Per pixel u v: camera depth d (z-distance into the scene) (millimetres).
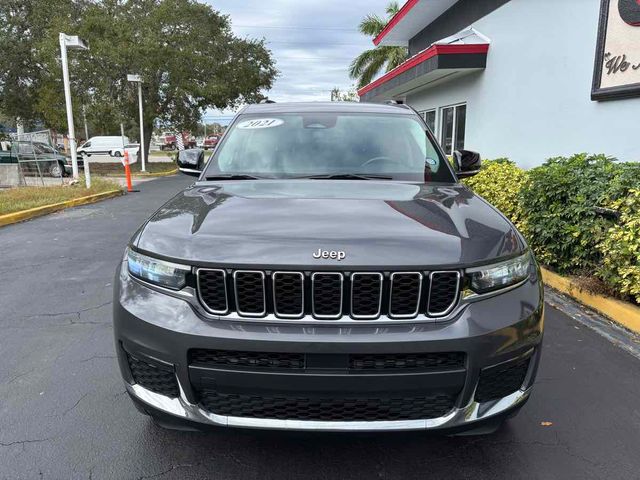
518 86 9227
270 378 2125
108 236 8562
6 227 9469
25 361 3789
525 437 2859
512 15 9414
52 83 25203
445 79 12461
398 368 2143
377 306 2170
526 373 2408
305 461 2654
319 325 2150
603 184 5098
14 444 2785
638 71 6078
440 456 2695
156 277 2338
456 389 2193
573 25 7461
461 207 2768
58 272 6266
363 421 2193
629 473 2561
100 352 3943
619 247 4566
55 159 20141
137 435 2873
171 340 2203
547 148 8258
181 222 2551
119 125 25656
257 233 2318
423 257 2193
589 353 3938
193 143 63625
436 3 13250
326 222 2422
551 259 5730
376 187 3133
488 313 2236
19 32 27125
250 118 4012
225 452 2725
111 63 23781
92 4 26266
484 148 10789
